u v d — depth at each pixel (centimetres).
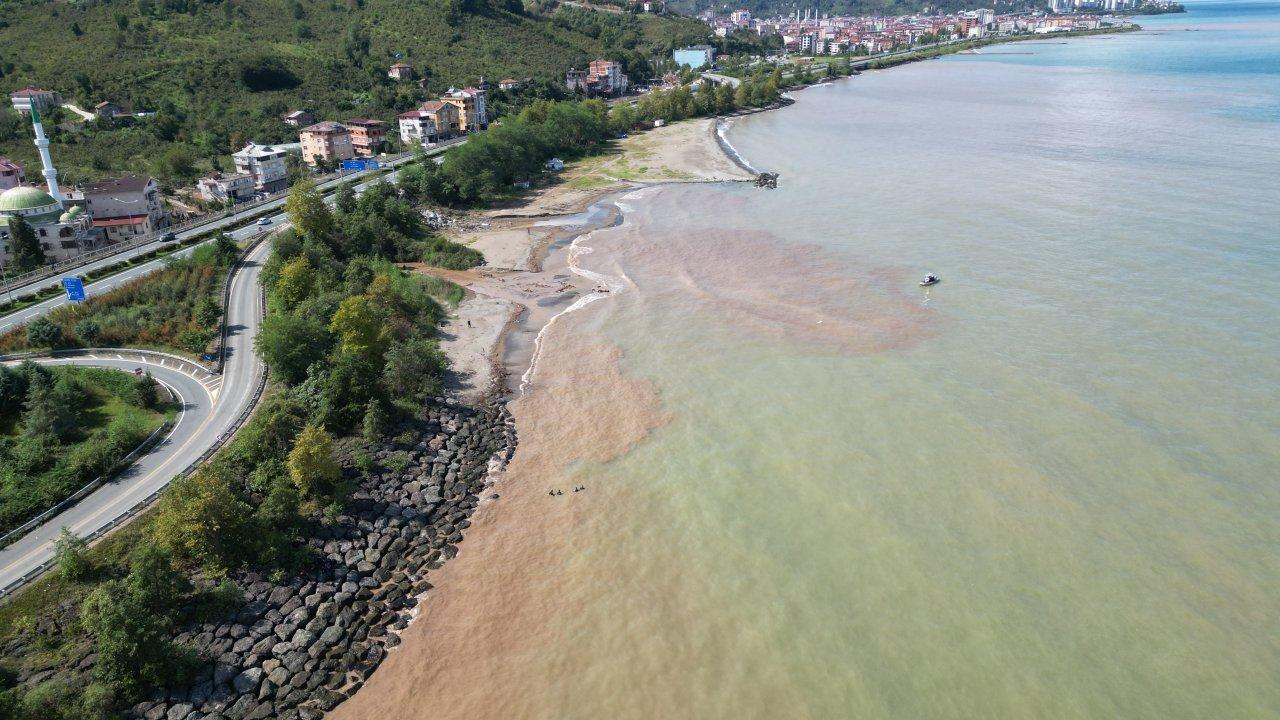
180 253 10688
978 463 6088
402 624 5028
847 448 6419
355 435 6894
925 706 4219
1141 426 6381
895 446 6397
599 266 11300
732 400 7312
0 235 11019
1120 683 4256
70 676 4300
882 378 7475
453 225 13725
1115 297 8694
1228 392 6750
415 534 5831
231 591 4972
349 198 12800
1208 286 8744
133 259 10375
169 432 6619
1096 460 6012
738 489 6044
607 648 4753
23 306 8788
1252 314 8031
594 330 9094
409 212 12825
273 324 7538
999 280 9475
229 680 4525
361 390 7081
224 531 5225
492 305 10044
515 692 4512
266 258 10688
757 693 4375
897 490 5869
